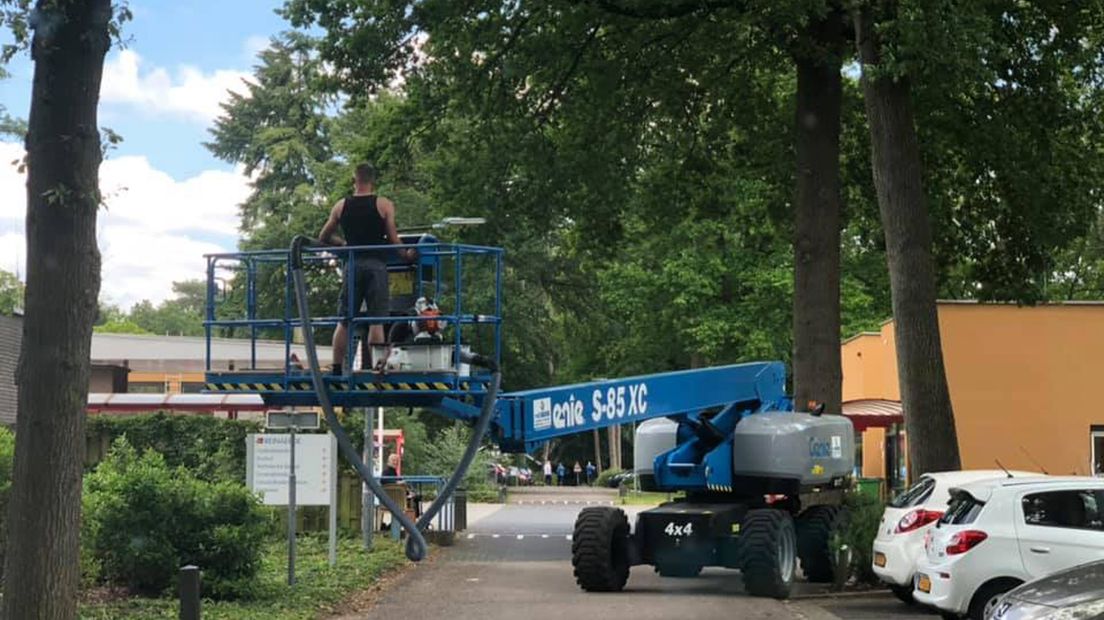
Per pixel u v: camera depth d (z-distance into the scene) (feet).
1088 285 166.50
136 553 47.50
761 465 57.06
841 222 92.48
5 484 42.73
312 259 32.50
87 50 26.91
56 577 26.27
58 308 26.61
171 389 150.30
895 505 50.65
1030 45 73.82
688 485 57.88
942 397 61.98
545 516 121.80
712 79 84.58
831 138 74.74
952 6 54.90
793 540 54.44
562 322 200.64
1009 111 75.72
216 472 85.61
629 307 174.29
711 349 166.09
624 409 52.65
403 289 32.81
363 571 60.39
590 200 86.33
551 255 185.16
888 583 50.11
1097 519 40.42
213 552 48.65
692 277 167.02
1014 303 89.51
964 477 49.03
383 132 84.84
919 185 62.95
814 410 61.00
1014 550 40.19
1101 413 94.22
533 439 47.42
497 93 81.30
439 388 30.07
